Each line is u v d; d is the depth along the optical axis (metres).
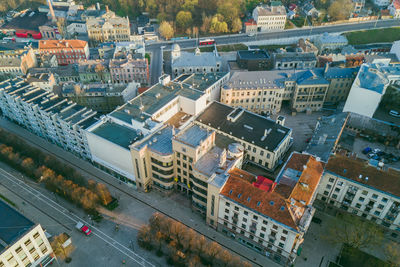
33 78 194.00
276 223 102.19
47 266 110.56
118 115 149.38
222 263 109.62
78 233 122.62
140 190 140.88
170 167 130.25
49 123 158.00
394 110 169.75
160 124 141.38
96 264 112.19
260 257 114.81
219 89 191.25
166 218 119.25
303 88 183.25
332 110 192.00
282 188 109.56
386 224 120.38
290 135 157.25
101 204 133.25
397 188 113.25
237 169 120.06
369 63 190.00
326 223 125.50
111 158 140.00
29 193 139.38
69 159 159.38
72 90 189.00
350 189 120.31
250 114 165.38
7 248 93.62
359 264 111.62
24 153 154.25
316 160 123.75
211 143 129.88
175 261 111.12
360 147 161.50
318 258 113.44
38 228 101.50
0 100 179.62
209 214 121.44
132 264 112.19
